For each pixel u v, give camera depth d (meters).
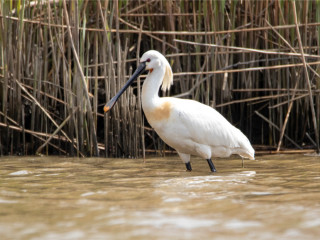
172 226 6.36
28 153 14.05
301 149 14.20
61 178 9.91
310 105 14.52
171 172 10.78
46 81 13.71
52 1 14.09
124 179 9.80
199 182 9.34
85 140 13.55
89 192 8.44
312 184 9.02
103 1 13.78
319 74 14.13
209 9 13.84
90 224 6.48
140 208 7.27
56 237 5.98
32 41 14.04
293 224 6.41
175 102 10.73
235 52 13.80
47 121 13.81
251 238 5.90
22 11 12.84
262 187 8.77
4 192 8.48
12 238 5.96
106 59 13.86
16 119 13.60
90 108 13.15
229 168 11.33
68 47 13.16
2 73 13.64
